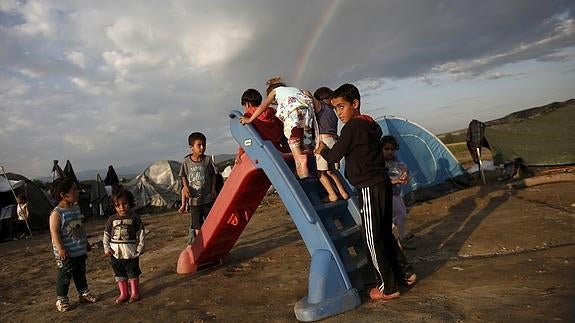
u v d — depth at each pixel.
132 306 4.93
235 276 5.73
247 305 4.53
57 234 4.97
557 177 10.09
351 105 4.23
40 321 4.82
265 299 4.66
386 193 4.07
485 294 3.91
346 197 4.89
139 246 5.12
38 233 14.99
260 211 12.55
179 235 10.19
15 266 8.83
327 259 4.09
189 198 6.40
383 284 4.08
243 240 8.20
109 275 6.78
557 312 3.30
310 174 5.08
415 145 10.83
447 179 10.72
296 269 5.73
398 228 5.60
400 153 10.55
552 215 6.90
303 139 4.87
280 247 7.23
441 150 10.91
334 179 4.89
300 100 4.73
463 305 3.71
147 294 5.33
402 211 5.63
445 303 3.81
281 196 4.54
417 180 10.24
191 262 6.08
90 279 6.65
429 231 6.95
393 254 4.33
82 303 5.30
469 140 12.05
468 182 11.01
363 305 4.04
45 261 9.09
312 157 5.11
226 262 6.56
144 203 17.59
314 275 4.01
